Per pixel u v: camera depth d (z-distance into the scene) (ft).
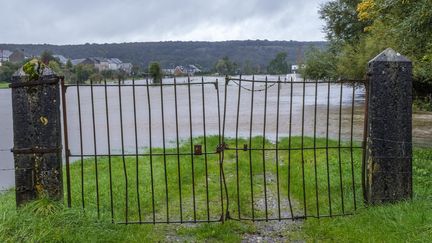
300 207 23.82
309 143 44.96
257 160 37.22
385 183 20.90
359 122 68.18
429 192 22.45
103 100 142.51
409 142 20.80
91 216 19.51
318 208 21.20
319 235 19.52
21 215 17.61
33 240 16.25
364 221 19.69
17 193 19.24
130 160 38.88
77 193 25.53
